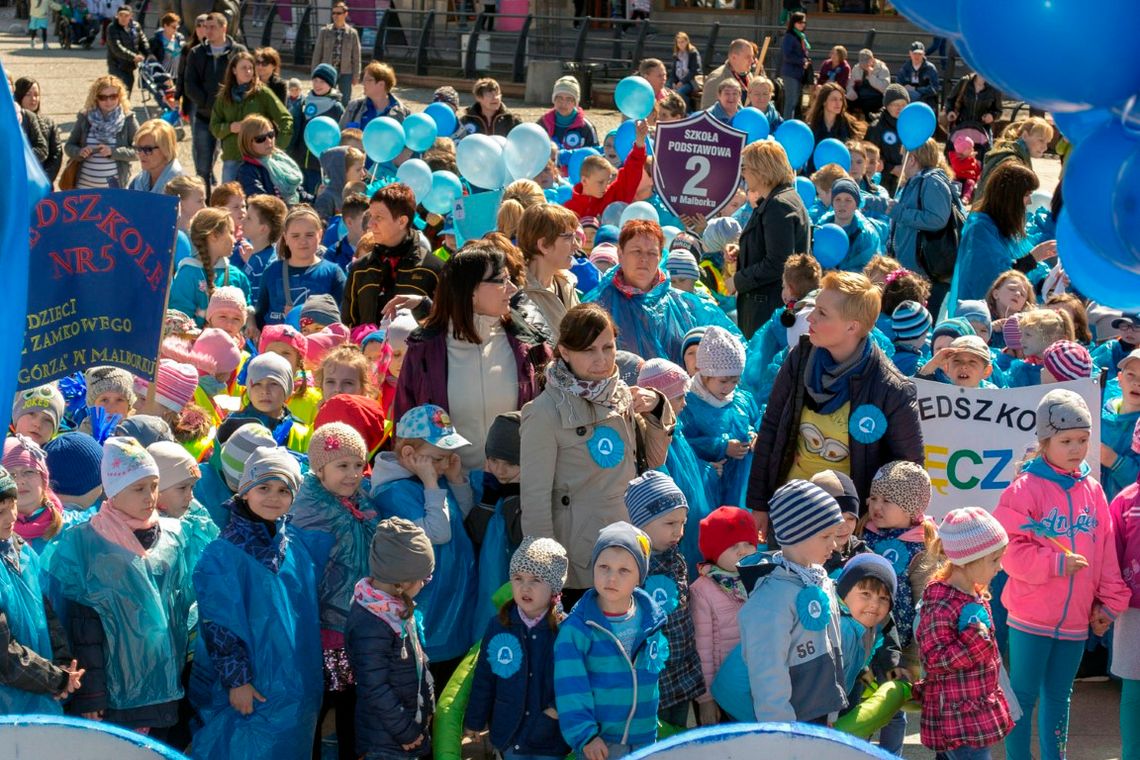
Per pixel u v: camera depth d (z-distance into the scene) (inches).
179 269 343.9
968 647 197.5
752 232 323.9
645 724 193.8
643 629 194.2
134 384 252.5
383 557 195.0
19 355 141.1
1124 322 304.0
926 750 239.3
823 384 219.1
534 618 200.5
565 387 211.2
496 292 224.8
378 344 280.5
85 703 190.1
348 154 474.3
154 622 194.2
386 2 1314.0
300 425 258.5
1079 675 267.0
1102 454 260.4
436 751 202.8
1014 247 348.2
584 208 441.7
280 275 343.9
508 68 1159.0
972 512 197.9
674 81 1020.5
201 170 626.8
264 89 555.2
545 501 210.7
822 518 193.8
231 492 224.5
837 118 637.3
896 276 293.9
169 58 893.2
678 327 278.4
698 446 246.1
